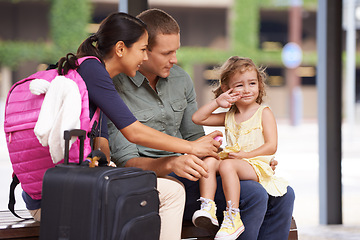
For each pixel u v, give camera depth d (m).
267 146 3.04
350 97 17.55
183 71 3.27
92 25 30.22
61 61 2.61
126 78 3.05
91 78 2.62
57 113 2.42
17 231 2.73
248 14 33.41
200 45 33.50
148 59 2.93
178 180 2.97
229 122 3.22
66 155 2.38
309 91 35.44
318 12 5.43
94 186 2.25
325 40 5.32
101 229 2.24
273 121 3.12
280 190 2.96
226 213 2.79
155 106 3.09
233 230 2.74
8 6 29.83
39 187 2.57
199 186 2.93
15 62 29.94
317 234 4.95
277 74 34.75
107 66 2.75
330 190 5.35
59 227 2.30
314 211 6.21
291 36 32.12
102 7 30.28
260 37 34.25
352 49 17.77
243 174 2.89
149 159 2.89
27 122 2.50
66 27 29.86
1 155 12.48
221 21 33.59
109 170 2.32
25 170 2.56
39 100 2.51
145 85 3.07
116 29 2.70
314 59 34.91
